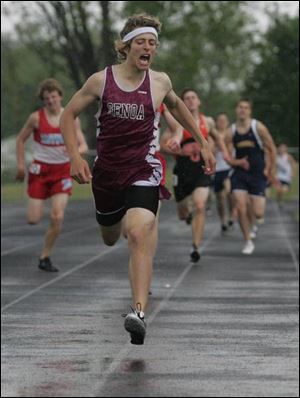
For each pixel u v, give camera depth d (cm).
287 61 11438
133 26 2114
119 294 3259
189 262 4188
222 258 4350
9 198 10181
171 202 9550
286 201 10212
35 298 3172
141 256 2077
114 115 2133
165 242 5128
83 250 4788
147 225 2098
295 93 11319
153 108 2141
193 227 4138
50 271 3900
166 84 2155
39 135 3769
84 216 7719
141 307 2042
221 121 5909
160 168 2175
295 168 10450
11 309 2945
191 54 12062
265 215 7756
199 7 11250
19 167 3828
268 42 11569
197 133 2267
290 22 11475
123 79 2128
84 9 11119
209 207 7619
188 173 4112
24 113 13512
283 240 5319
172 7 11100
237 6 11356
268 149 4441
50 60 11794
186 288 3391
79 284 3509
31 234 5819
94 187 2200
